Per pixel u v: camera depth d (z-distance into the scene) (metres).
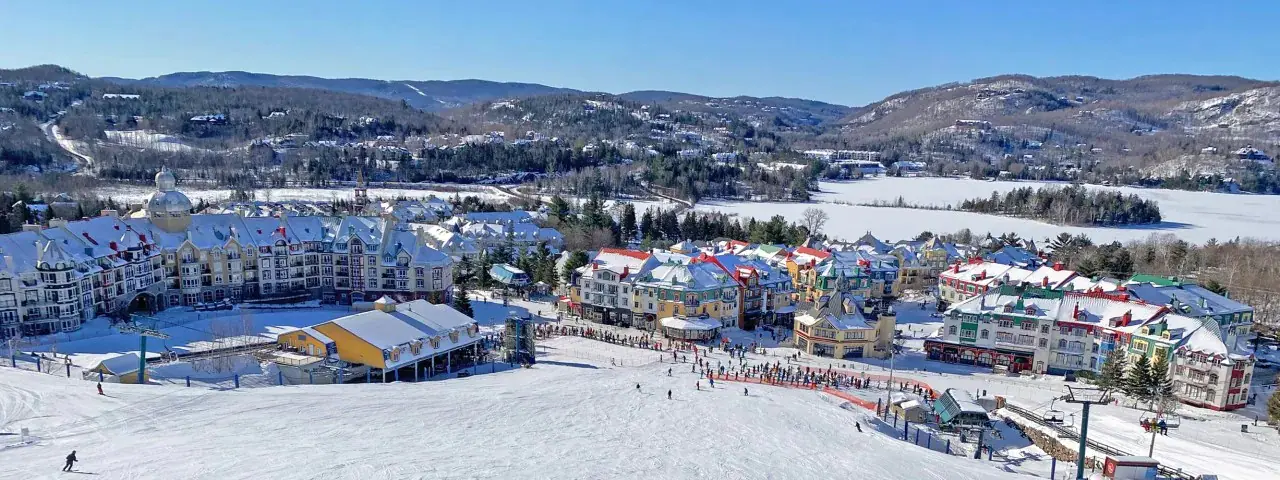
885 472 67.69
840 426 83.12
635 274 146.75
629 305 146.38
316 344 108.06
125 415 77.25
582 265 166.25
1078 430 88.38
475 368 114.94
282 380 102.81
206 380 97.56
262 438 70.81
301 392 90.56
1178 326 110.38
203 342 119.75
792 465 68.38
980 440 82.31
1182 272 195.62
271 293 154.25
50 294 122.00
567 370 110.94
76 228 133.25
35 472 59.22
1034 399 104.06
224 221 153.38
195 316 137.62
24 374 94.12
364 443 70.12
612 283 148.38
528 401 89.50
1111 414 97.81
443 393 92.06
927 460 73.00
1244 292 173.50
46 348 112.94
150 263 141.38
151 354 107.56
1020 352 121.56
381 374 105.50
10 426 72.69
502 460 65.50
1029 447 86.44
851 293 166.38
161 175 150.88
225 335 121.44
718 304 144.25
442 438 72.81
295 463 62.62
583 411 86.00
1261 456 82.88
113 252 135.25
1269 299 169.00
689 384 101.19
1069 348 118.94
